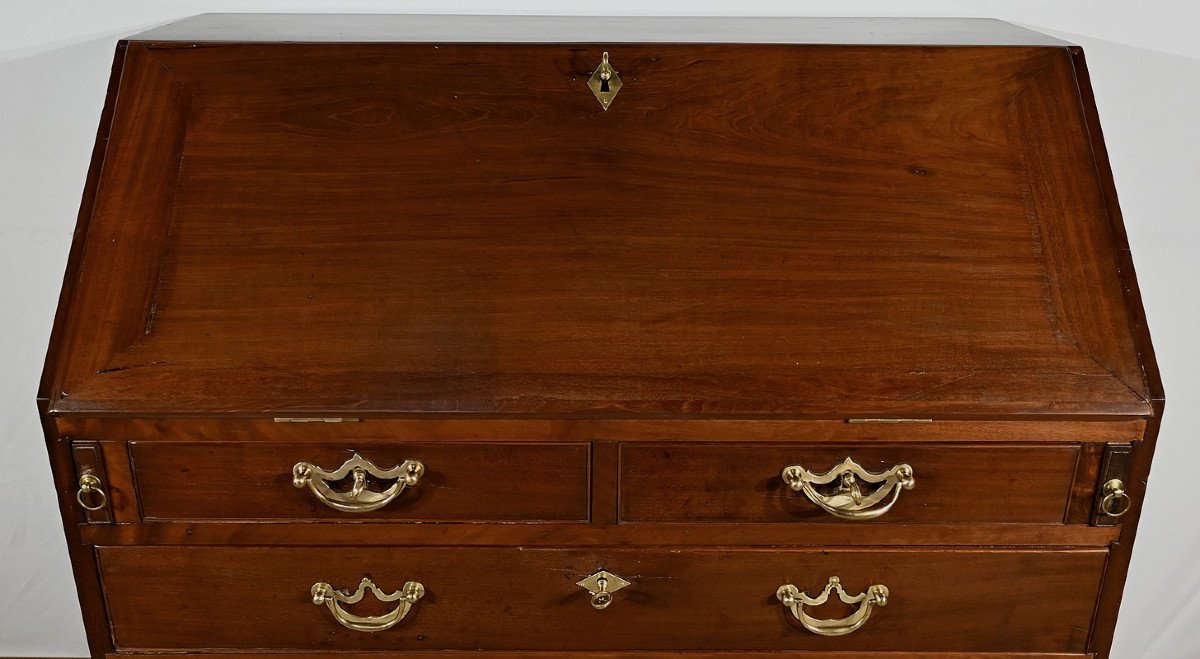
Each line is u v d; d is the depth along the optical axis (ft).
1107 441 3.33
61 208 5.57
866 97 3.70
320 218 3.51
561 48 3.66
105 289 3.37
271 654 3.62
